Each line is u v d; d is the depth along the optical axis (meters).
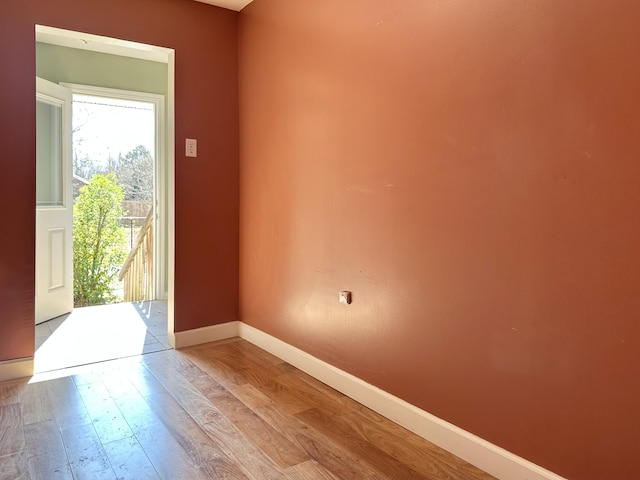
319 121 2.65
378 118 2.25
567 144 1.52
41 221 3.84
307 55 2.73
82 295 5.13
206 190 3.38
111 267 5.35
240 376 2.79
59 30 2.79
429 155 1.99
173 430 2.13
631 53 1.36
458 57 1.86
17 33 2.66
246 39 3.36
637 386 1.38
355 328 2.45
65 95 4.08
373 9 2.26
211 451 1.95
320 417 2.26
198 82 3.30
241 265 3.54
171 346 3.32
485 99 1.76
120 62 4.54
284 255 3.02
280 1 2.96
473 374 1.85
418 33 2.03
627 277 1.39
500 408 1.76
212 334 3.46
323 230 2.66
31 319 2.75
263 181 3.22
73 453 1.93
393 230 2.19
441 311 1.97
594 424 1.48
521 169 1.65
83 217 5.14
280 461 1.88
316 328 2.75
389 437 2.08
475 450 1.84
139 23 3.05
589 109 1.46
